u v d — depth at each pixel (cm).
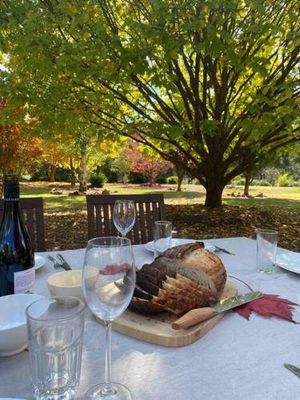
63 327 64
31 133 470
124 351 82
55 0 323
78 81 406
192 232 577
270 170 2352
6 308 91
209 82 523
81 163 1472
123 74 378
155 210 225
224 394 68
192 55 483
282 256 157
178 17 288
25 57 356
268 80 466
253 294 111
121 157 2038
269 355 81
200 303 96
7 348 77
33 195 1319
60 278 115
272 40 390
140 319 94
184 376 73
